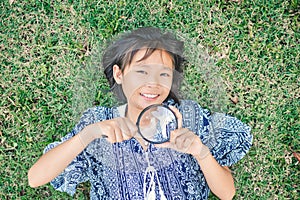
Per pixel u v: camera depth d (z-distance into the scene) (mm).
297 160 2174
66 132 2189
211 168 1556
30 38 2229
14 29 2229
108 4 2223
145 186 1567
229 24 2223
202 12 2223
